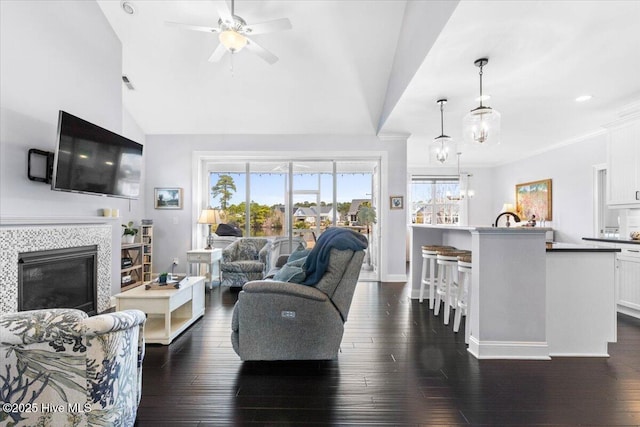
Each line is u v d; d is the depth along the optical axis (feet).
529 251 8.06
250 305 7.36
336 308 7.58
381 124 16.49
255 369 7.39
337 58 13.60
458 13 6.81
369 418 5.61
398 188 17.92
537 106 12.51
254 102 16.10
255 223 19.13
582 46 8.09
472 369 7.44
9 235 8.18
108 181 10.87
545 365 7.67
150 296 8.82
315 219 19.12
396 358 8.04
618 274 12.58
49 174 9.39
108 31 12.24
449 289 10.75
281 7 11.53
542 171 20.86
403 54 11.60
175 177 18.16
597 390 6.54
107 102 12.19
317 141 18.16
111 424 4.43
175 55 13.64
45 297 9.53
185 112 16.75
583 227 17.49
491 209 26.71
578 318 8.38
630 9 6.64
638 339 9.52
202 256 15.43
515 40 7.84
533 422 5.51
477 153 21.70
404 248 17.89
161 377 7.00
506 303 8.08
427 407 5.94
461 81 10.26
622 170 12.87
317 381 6.87
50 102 9.59
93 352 4.23
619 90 10.89
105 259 11.94
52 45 9.64
